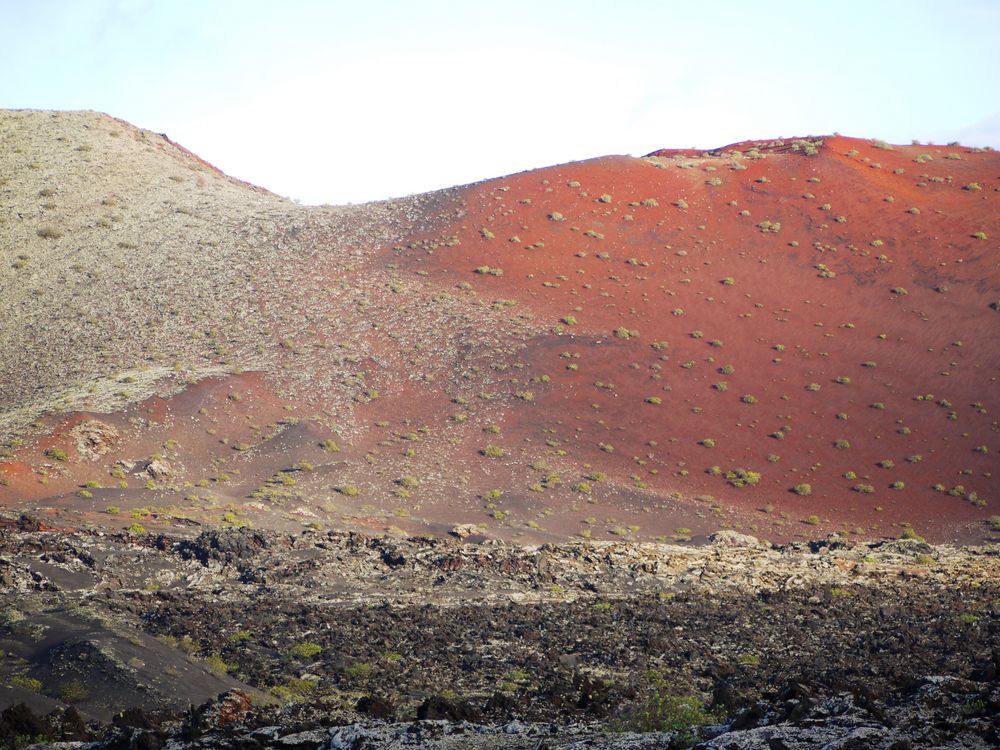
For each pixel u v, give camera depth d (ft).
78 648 84.38
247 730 49.52
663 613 131.23
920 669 96.78
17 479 197.67
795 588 154.10
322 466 230.48
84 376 262.26
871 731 39.01
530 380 278.05
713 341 299.58
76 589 128.06
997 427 261.85
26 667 82.64
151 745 47.80
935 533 219.00
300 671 94.99
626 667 100.73
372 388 271.69
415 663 100.89
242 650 101.55
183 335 289.53
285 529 179.73
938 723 40.55
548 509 218.18
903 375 285.64
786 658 106.22
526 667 99.40
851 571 166.81
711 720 54.80
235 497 206.39
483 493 224.94
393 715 65.82
